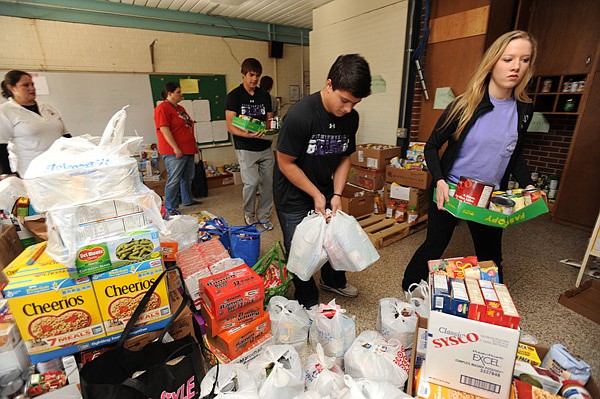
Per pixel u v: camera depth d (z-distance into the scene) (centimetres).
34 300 96
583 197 284
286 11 442
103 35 391
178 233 180
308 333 150
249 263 193
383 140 353
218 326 122
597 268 216
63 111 386
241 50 504
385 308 147
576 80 309
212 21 465
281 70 553
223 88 501
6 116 214
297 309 147
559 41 303
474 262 118
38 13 352
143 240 107
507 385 90
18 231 151
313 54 426
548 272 215
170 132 333
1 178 190
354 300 185
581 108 274
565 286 198
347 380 98
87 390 90
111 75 406
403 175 282
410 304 147
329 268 182
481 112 141
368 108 362
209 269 149
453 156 154
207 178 468
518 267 222
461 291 95
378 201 306
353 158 329
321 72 420
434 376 99
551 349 112
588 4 280
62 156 98
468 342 91
